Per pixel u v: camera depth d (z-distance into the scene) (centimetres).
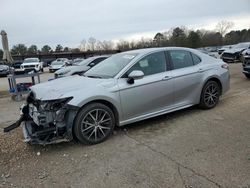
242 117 524
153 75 496
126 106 462
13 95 949
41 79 1906
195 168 336
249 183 297
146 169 341
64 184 318
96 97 423
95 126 428
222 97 703
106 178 325
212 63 598
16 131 514
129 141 436
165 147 404
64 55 6769
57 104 402
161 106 510
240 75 1146
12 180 332
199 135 443
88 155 391
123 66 482
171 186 300
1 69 2547
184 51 563
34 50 8481
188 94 549
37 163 374
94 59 1130
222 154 370
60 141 400
